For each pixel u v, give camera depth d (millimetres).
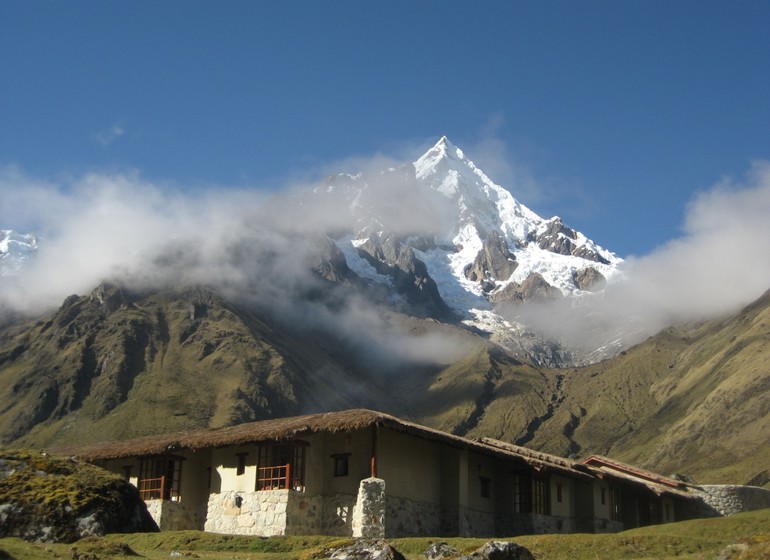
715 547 34969
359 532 42562
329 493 45375
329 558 26062
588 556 34500
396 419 44500
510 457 51125
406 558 28031
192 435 50594
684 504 71312
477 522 50000
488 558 24859
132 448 50500
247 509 44719
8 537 31500
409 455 47031
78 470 35500
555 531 54031
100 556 26953
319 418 45688
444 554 28562
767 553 23938
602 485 60469
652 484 70500
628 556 34188
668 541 35688
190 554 30812
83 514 33156
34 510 32500
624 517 63188
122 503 35094
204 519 48375
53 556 25422
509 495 52625
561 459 60656
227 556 30578
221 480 47000
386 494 44500
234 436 46219
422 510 46875
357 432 45750
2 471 34062
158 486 48625
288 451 44688
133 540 33688
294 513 43500
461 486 48719
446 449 49469
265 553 32906
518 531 51625
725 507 70625
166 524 47219
